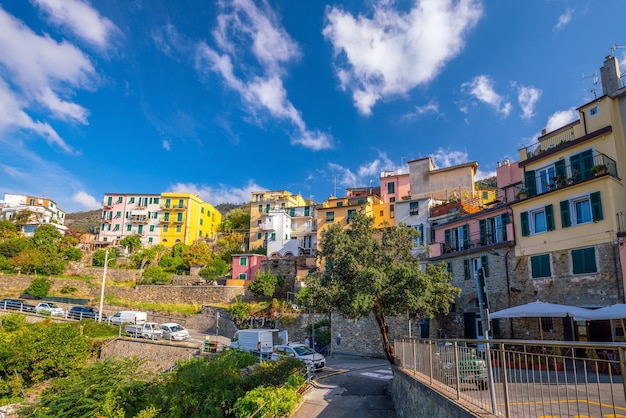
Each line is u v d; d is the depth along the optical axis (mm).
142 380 18859
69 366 29156
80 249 69625
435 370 10672
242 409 14859
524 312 18641
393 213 53000
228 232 86062
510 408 6426
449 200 44781
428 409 10172
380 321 21234
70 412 16344
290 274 54000
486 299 8070
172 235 81125
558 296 22891
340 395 18734
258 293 49312
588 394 4801
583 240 21875
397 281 20141
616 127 22828
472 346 8672
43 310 43750
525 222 25625
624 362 4262
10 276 55031
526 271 25141
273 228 67312
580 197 22453
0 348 28172
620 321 19547
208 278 59375
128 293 55531
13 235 71500
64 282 56562
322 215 59406
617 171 21703
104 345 35156
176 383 17953
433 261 33594
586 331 21000
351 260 20766
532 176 26391
